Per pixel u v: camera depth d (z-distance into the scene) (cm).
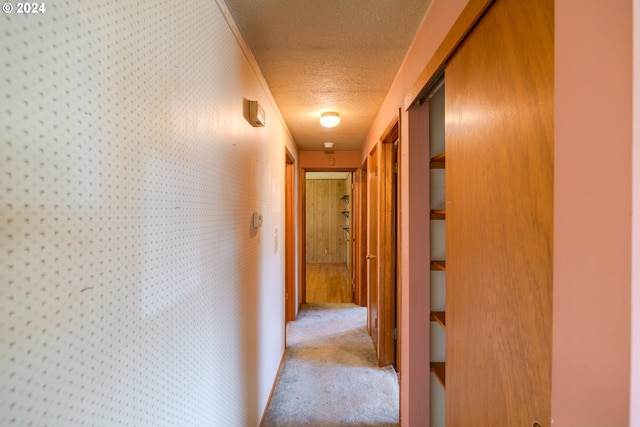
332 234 762
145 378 67
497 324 78
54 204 45
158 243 71
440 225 159
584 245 47
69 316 48
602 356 44
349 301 438
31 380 42
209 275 101
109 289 56
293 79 183
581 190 48
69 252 47
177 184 80
